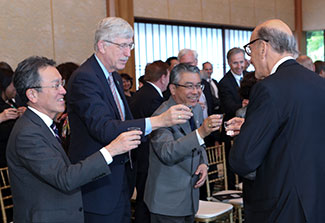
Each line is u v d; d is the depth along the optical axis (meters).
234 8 8.77
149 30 7.21
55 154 1.70
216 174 3.98
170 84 2.39
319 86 1.69
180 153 2.17
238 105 3.98
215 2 8.33
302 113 1.64
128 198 2.30
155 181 2.36
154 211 2.34
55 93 1.76
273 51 1.77
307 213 1.59
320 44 10.52
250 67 8.82
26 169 1.71
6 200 3.16
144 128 1.92
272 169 1.68
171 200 2.33
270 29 1.77
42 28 5.52
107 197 2.07
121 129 1.91
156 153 2.30
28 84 1.74
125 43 2.06
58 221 1.71
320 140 1.65
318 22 10.25
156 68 3.39
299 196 1.61
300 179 1.62
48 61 1.80
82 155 2.06
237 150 1.67
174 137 2.36
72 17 5.87
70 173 1.63
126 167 2.43
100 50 2.07
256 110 1.66
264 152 1.66
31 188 1.71
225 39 8.76
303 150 1.63
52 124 1.83
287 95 1.64
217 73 8.60
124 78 5.51
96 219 2.07
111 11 6.29
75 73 2.06
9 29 5.16
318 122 1.66
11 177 1.75
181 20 7.63
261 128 1.63
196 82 2.32
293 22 10.45
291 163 1.63
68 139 2.58
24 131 1.68
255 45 1.82
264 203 1.71
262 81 1.70
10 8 5.17
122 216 2.18
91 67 2.07
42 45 5.52
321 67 4.56
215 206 3.04
